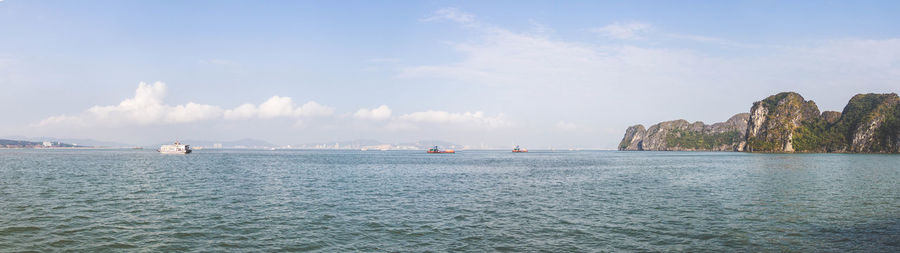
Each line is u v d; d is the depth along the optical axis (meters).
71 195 44.66
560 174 80.69
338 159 172.00
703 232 28.08
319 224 30.38
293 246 24.56
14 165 101.56
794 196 45.81
